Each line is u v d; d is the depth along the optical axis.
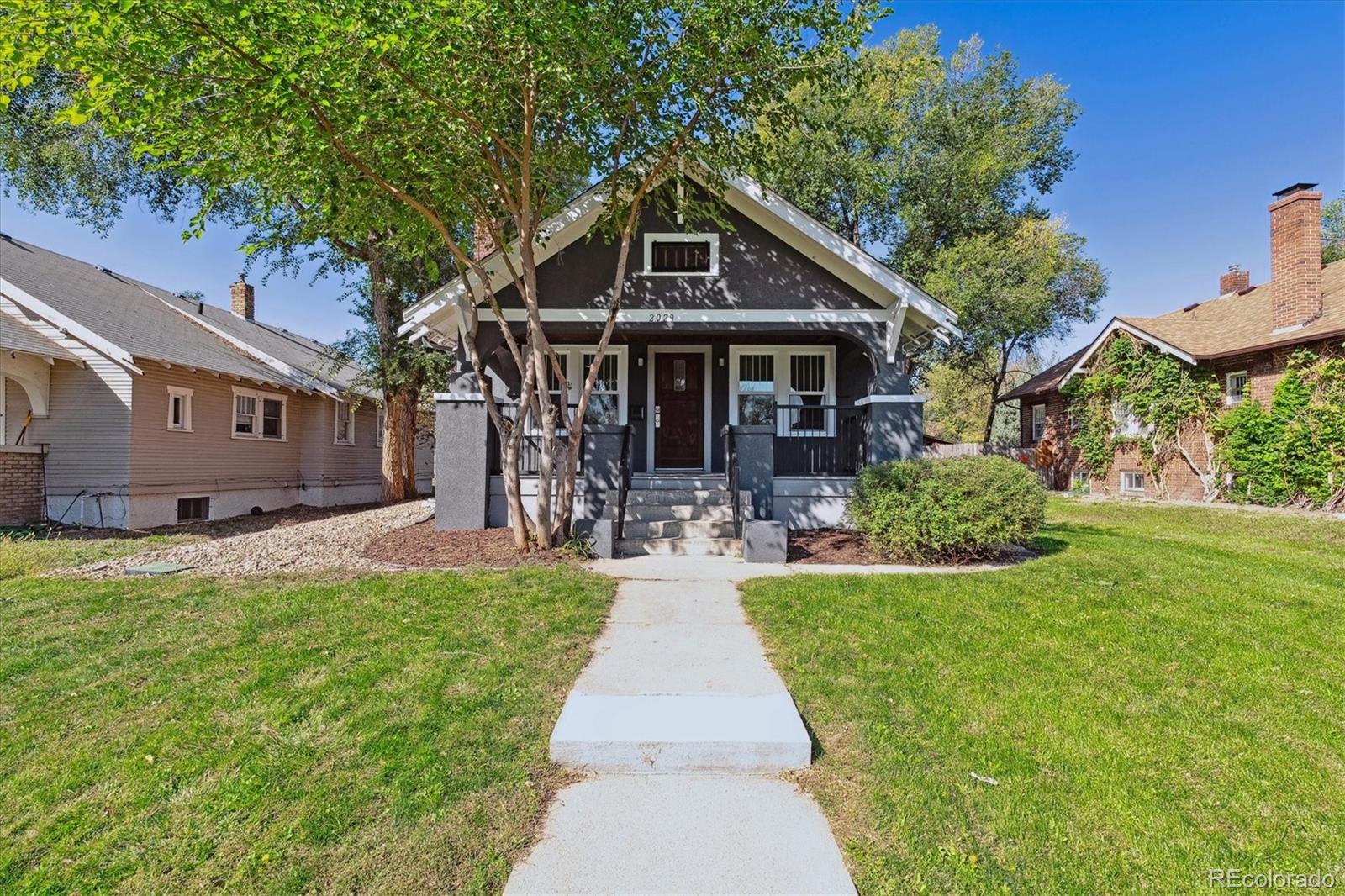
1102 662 3.80
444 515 8.40
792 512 8.91
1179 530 10.27
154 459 11.35
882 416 8.82
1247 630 4.40
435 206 6.68
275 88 4.42
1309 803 2.47
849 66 6.15
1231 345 14.11
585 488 8.20
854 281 9.15
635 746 2.75
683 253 9.35
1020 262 19.95
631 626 4.59
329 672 3.66
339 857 2.14
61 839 2.25
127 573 6.28
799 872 2.08
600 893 1.98
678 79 5.76
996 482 6.70
